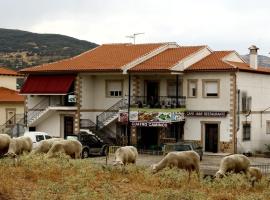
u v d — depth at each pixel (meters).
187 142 45.75
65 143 27.97
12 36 174.25
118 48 56.75
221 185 22.53
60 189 18.59
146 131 50.75
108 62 51.88
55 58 154.12
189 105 49.50
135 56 52.31
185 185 21.92
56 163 24.27
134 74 50.34
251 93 50.47
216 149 48.16
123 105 51.09
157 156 45.12
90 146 43.59
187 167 25.14
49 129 53.00
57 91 51.62
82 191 18.53
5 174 20.81
